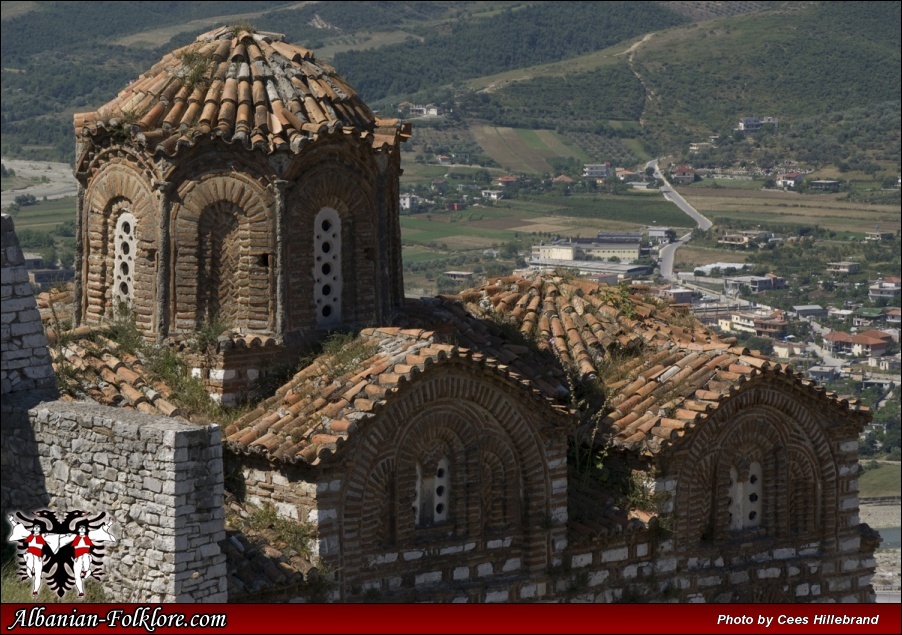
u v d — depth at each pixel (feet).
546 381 183.73
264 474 156.97
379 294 179.83
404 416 159.74
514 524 170.19
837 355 654.53
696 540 182.50
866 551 197.36
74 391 162.09
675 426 176.04
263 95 171.94
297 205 170.19
